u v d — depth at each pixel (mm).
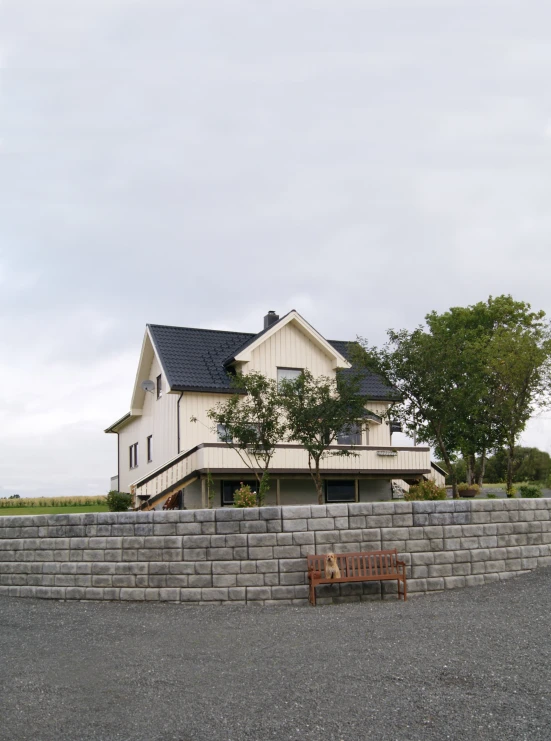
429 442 25641
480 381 23703
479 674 7668
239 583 12617
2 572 14234
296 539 12727
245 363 25875
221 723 6531
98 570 13344
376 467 25062
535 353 23797
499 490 29953
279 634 9953
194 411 24938
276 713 6723
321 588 12609
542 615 10383
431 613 11023
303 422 20000
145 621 11297
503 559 13789
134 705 7066
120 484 33844
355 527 12953
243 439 19859
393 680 7562
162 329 27750
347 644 9156
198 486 23594
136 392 29594
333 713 6684
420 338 22578
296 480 25297
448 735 6141
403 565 12609
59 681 7934
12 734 6387
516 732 6168
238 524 12773
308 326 26750
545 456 41812
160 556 12992
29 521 14109
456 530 13492
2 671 8422
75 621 11500
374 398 27297
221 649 9203
